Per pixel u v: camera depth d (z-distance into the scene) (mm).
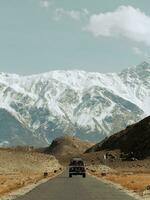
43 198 45469
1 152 168125
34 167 171875
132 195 50312
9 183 72812
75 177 100750
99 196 48219
